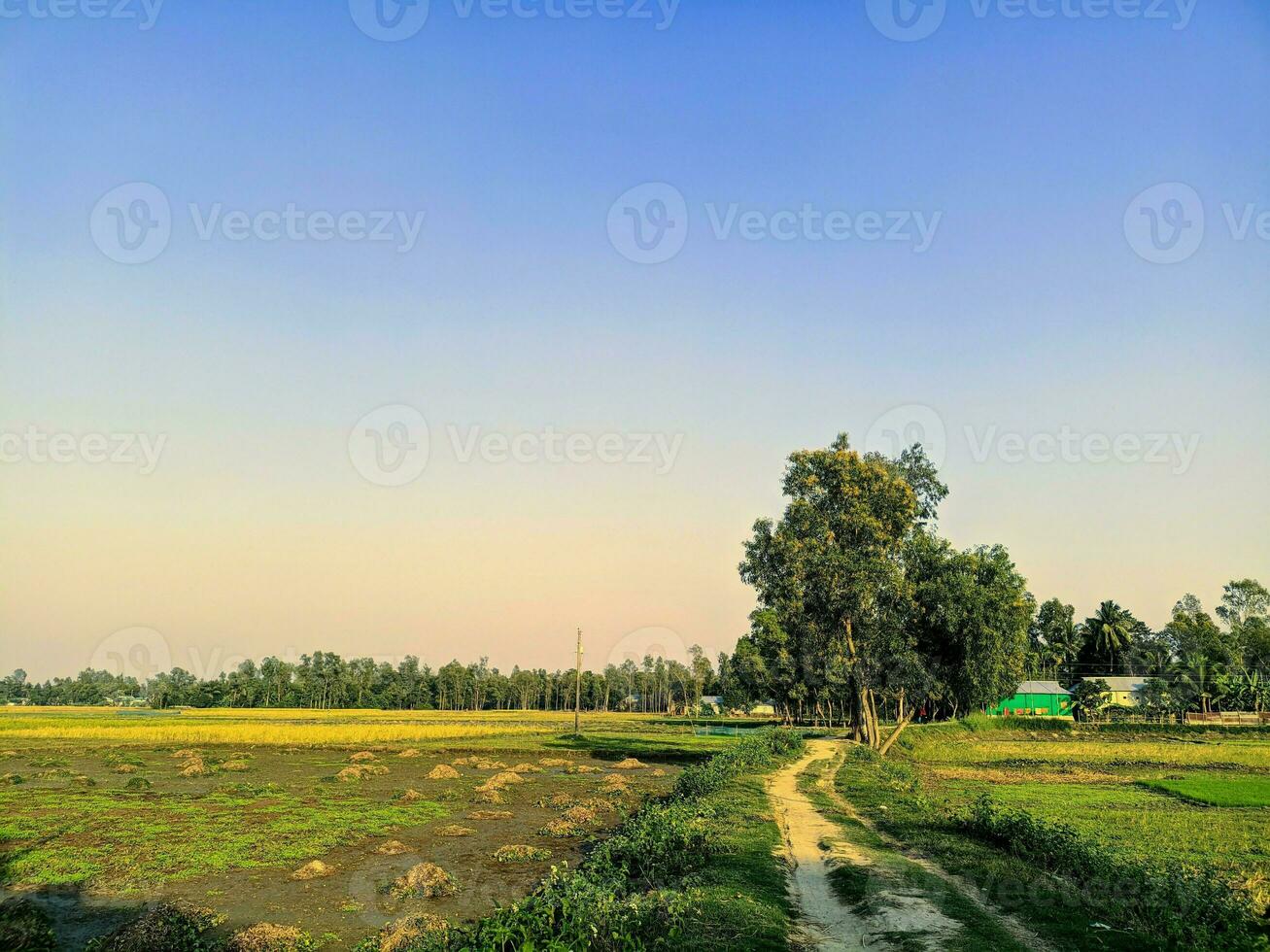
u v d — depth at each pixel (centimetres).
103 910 2170
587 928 1302
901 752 6341
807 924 1552
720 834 2283
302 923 2053
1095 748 7262
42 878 2445
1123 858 2095
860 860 2038
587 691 19625
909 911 1591
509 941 1288
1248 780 4872
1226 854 2561
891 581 5166
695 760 6481
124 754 6272
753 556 5519
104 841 2953
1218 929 1488
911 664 5238
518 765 6019
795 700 10475
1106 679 12675
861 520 5188
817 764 4862
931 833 2381
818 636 5431
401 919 1956
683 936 1380
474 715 15425
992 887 1773
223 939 1933
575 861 2686
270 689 17812
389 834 3148
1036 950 1366
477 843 2998
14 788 4434
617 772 5547
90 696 19975
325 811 3647
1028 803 3759
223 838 3008
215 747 7125
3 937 1894
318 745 7456
